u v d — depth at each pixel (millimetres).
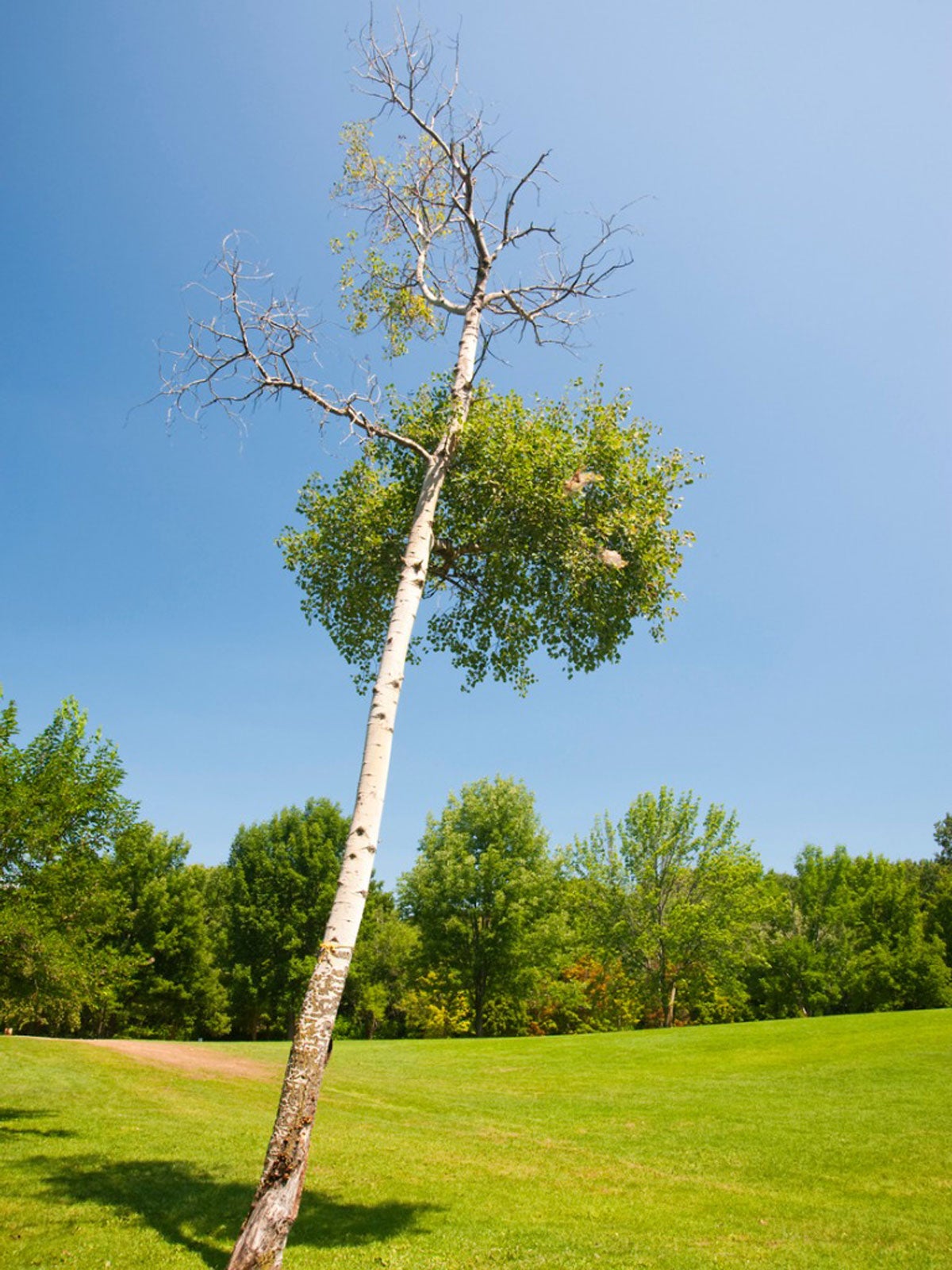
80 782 15727
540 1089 21500
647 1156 13875
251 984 48531
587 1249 8852
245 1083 21781
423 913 46219
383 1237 9148
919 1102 17156
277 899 50031
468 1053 29234
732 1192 11578
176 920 48469
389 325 11539
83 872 15484
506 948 44438
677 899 44125
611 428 10977
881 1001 50969
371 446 11672
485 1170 12797
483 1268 8180
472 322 10828
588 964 54469
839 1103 17672
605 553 10594
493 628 12391
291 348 9508
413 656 12945
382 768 8336
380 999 52000
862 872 62094
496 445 10867
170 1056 26016
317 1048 7199
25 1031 47844
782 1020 32344
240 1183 11164
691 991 45719
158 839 50188
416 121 10773
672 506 11227
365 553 11945
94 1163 11836
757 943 48844
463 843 46562
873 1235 9500
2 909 14133
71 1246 8102
